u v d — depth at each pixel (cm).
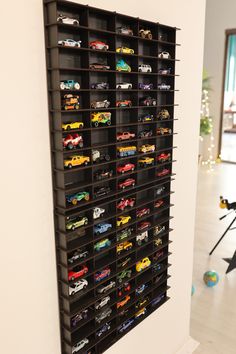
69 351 143
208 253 356
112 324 165
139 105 153
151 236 176
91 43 125
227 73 794
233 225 421
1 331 120
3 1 99
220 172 673
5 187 111
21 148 113
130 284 170
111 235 152
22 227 119
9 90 106
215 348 228
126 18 136
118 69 137
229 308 268
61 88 116
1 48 101
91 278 145
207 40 718
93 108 130
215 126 739
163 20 159
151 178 169
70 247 131
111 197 146
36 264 126
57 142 122
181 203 200
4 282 117
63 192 124
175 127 182
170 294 207
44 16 111
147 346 195
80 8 120
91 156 132
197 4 179
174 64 163
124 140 146
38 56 111
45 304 133
